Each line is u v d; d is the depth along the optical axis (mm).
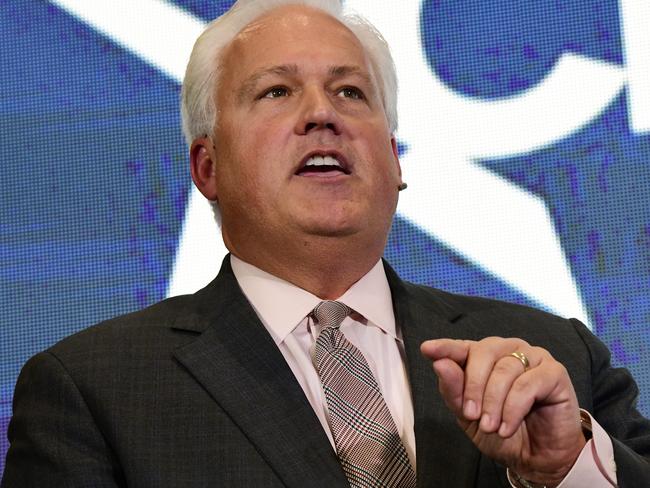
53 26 7785
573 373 5168
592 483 4438
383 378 5129
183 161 7586
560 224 7336
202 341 5039
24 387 5070
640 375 7105
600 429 4559
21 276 7465
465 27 7629
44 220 7531
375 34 5984
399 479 4699
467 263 7336
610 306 7211
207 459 4668
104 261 7469
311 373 5070
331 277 5410
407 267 7355
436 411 4887
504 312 5504
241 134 5496
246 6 5863
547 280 7277
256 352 5000
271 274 5469
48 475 4770
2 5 7828
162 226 7504
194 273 7449
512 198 7387
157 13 7770
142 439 4734
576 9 7582
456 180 7438
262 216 5363
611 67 7504
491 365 4254
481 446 4430
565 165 7410
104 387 4895
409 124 7516
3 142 7637
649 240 7258
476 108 7520
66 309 7418
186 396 4844
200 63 5812
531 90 7516
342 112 5500
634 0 7559
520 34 7590
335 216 5262
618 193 7336
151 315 5285
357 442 4754
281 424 4750
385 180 5445
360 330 5258
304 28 5668
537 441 4430
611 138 7414
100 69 7723
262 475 4617
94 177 7582
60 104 7680
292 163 5328
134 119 7652
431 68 7586
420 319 5297
